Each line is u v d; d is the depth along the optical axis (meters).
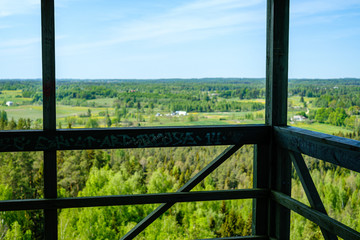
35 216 10.37
